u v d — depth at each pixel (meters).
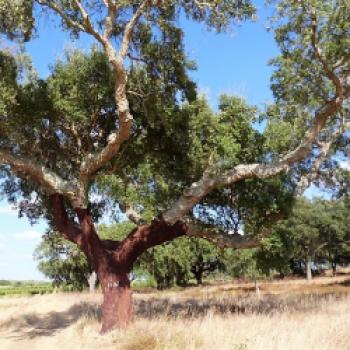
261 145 14.37
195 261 58.56
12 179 16.03
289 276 79.69
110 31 11.33
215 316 14.27
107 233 43.97
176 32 13.21
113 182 13.84
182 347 9.88
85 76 13.93
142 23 12.81
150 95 13.77
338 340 9.97
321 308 17.14
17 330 15.69
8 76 12.39
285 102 14.76
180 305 20.44
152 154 14.88
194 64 13.90
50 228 17.66
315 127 12.15
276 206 14.18
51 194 14.41
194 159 13.77
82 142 15.03
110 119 14.94
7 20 11.42
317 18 11.30
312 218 58.53
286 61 13.55
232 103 14.48
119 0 11.20
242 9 11.58
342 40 12.11
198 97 14.21
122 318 13.04
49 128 14.45
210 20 11.98
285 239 30.72
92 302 24.66
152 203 13.39
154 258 52.03
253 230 14.55
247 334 10.38
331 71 11.69
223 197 15.06
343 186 18.91
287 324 11.94
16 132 13.49
